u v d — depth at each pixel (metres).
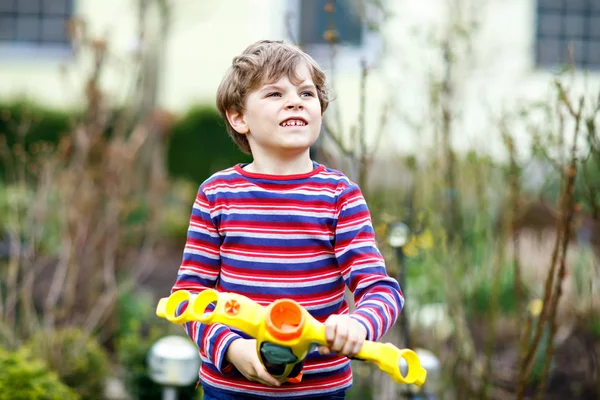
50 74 11.16
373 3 4.95
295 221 1.99
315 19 10.79
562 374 4.44
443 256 4.04
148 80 8.52
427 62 5.46
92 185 4.77
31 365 3.32
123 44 10.49
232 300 1.74
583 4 11.24
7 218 5.52
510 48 9.16
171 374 3.31
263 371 1.82
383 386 3.70
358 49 10.42
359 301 1.92
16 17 11.52
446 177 4.09
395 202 4.48
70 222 4.64
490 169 4.36
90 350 4.06
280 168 2.05
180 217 8.80
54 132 10.42
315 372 2.00
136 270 6.24
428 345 4.09
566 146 3.72
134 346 4.11
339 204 2.02
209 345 1.95
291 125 2.01
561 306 4.85
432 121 4.31
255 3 10.93
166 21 8.83
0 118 10.34
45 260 5.17
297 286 1.97
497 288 3.75
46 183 4.71
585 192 3.47
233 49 10.96
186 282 2.05
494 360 4.41
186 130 10.52
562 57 11.09
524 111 4.19
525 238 6.00
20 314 4.34
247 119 2.07
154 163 7.21
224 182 2.07
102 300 4.84
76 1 10.84
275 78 2.02
